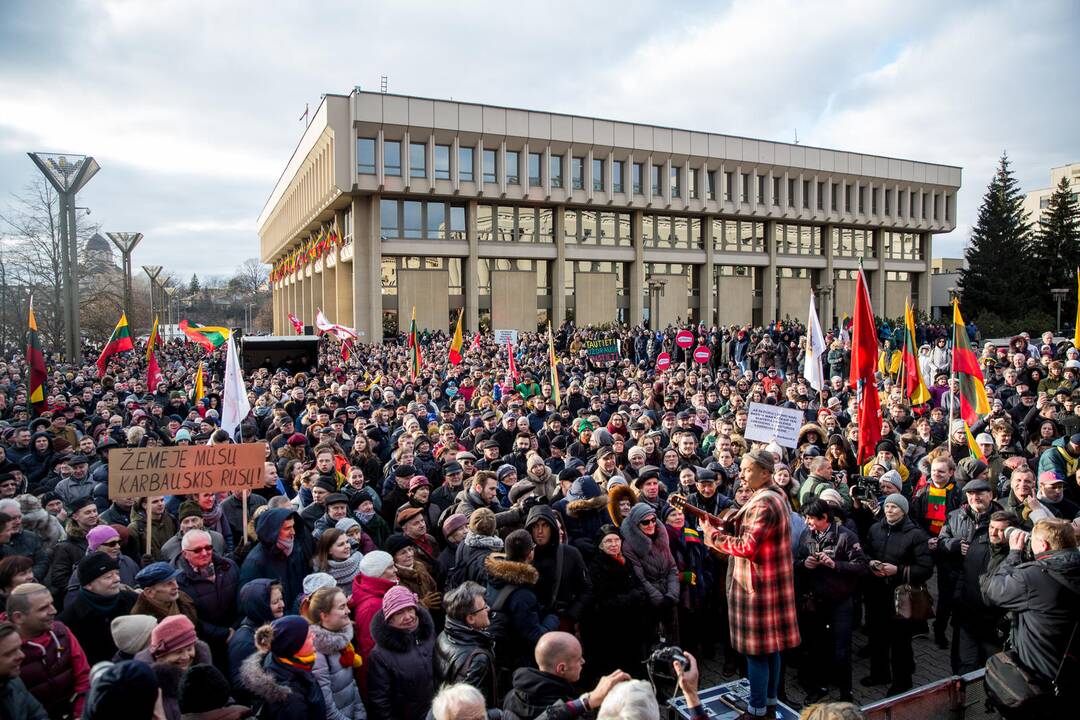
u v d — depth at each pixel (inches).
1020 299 2018.9
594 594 226.1
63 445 373.7
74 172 887.1
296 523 227.0
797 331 1363.2
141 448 236.7
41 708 143.0
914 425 424.8
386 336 1824.6
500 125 1800.0
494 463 363.9
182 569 203.3
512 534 197.8
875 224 2412.6
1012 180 2161.7
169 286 2272.4
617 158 1971.0
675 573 238.1
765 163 2155.5
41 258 1242.6
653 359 1207.6
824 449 366.9
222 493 278.1
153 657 152.6
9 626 136.5
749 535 165.2
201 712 137.4
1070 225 2018.9
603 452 304.5
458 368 824.9
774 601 168.1
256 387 679.7
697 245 2182.6
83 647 181.2
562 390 726.5
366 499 265.3
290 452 372.8
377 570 198.7
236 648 174.7
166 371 966.4
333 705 164.1
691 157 2052.2
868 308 314.2
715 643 274.7
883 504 247.4
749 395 562.6
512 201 1893.5
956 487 294.8
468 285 1875.0
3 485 278.7
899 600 230.8
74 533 233.1
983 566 220.7
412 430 388.5
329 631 169.5
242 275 5329.7
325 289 2206.0
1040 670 160.6
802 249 2348.7
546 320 1993.1
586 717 151.6
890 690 239.0
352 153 1688.0
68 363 944.9
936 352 742.5
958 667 229.9
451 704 120.6
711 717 174.2
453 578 221.8
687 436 330.6
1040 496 262.7
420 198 1818.4
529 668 147.5
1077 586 157.0
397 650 170.4
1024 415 460.4
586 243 2006.6
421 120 1713.8
